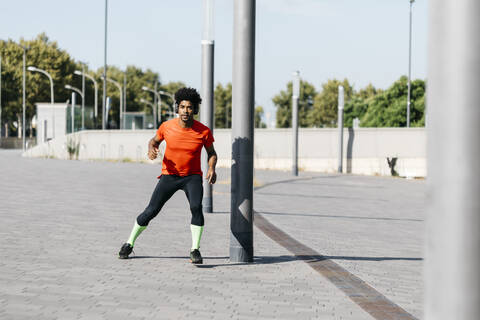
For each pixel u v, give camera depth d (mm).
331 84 100062
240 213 6547
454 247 1637
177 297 4828
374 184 23969
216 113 117688
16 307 4355
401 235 9688
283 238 8656
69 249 6918
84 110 53469
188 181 6254
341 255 7348
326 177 27469
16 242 7289
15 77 71438
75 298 4688
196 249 6348
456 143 1633
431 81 1691
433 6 1683
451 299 1644
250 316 4312
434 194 1680
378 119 66688
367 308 4645
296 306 4656
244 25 6492
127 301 4645
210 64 10891
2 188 15148
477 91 1623
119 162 34688
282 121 104438
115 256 6586
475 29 1625
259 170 31281
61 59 75625
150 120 64875
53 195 13758
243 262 6539
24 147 51438
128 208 11641
